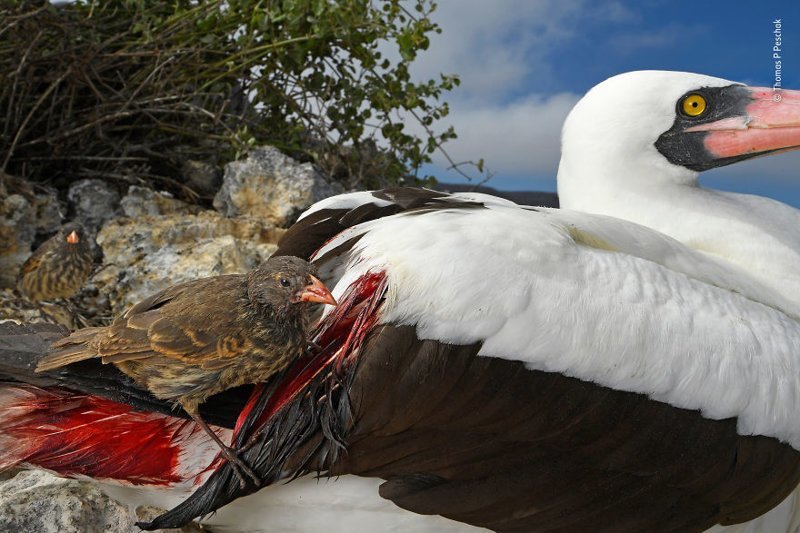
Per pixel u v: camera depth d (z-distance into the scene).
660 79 0.64
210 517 0.50
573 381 0.47
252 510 0.50
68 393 0.48
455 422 0.47
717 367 0.50
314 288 0.45
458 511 0.48
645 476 0.50
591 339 0.47
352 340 0.47
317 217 0.54
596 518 0.50
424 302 0.46
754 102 0.63
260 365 0.45
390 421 0.46
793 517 0.61
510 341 0.46
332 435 0.46
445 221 0.48
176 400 0.47
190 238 0.83
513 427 0.47
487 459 0.48
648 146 0.64
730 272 0.59
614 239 0.54
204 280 0.47
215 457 0.49
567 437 0.48
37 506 0.51
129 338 0.45
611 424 0.48
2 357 0.48
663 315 0.49
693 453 0.50
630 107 0.64
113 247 0.82
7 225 0.83
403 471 0.47
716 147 0.63
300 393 0.47
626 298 0.49
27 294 0.78
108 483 0.50
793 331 0.54
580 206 0.66
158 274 0.80
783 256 0.62
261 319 0.45
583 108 0.65
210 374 0.45
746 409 0.51
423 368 0.46
